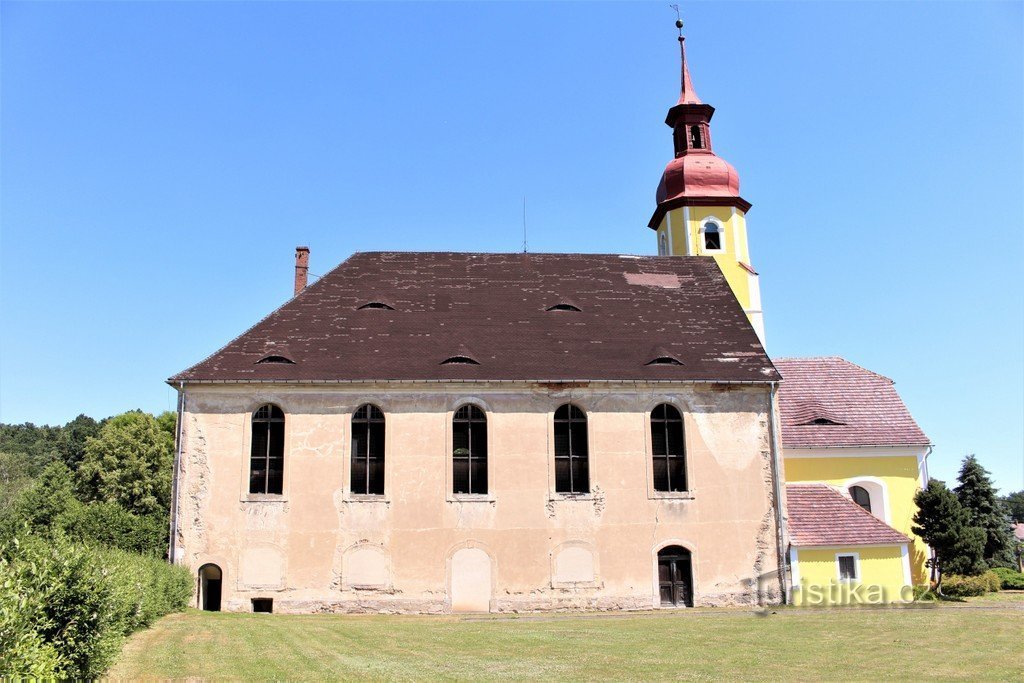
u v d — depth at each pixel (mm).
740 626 23016
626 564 27656
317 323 30547
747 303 39000
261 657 17453
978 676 16266
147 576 20375
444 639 20500
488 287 33562
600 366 29266
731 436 29094
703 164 40625
